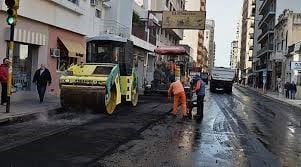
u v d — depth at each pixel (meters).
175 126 15.90
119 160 9.29
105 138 12.09
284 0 79.00
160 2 64.75
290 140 14.05
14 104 18.72
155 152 10.45
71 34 26.84
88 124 14.82
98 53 22.06
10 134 11.90
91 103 17.78
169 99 28.52
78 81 17.94
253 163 9.77
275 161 10.15
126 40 22.16
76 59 27.81
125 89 21.61
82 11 27.58
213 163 9.51
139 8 48.53
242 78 147.12
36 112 16.31
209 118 19.61
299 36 65.50
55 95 24.62
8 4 15.24
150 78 52.19
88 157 9.41
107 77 18.17
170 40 74.88
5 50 19.28
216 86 53.16
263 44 100.19
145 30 50.41
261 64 94.88
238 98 40.78
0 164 8.32
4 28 18.95
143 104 24.91
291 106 35.38
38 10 21.59
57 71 24.78
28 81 22.20
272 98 47.25
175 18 45.62
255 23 117.69
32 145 10.42
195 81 20.03
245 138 13.83
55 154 9.53
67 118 16.22
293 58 57.81
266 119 21.27
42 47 22.77
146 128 14.84
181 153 10.51
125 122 16.06
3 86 17.94
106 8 39.78
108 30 36.94
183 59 40.66
